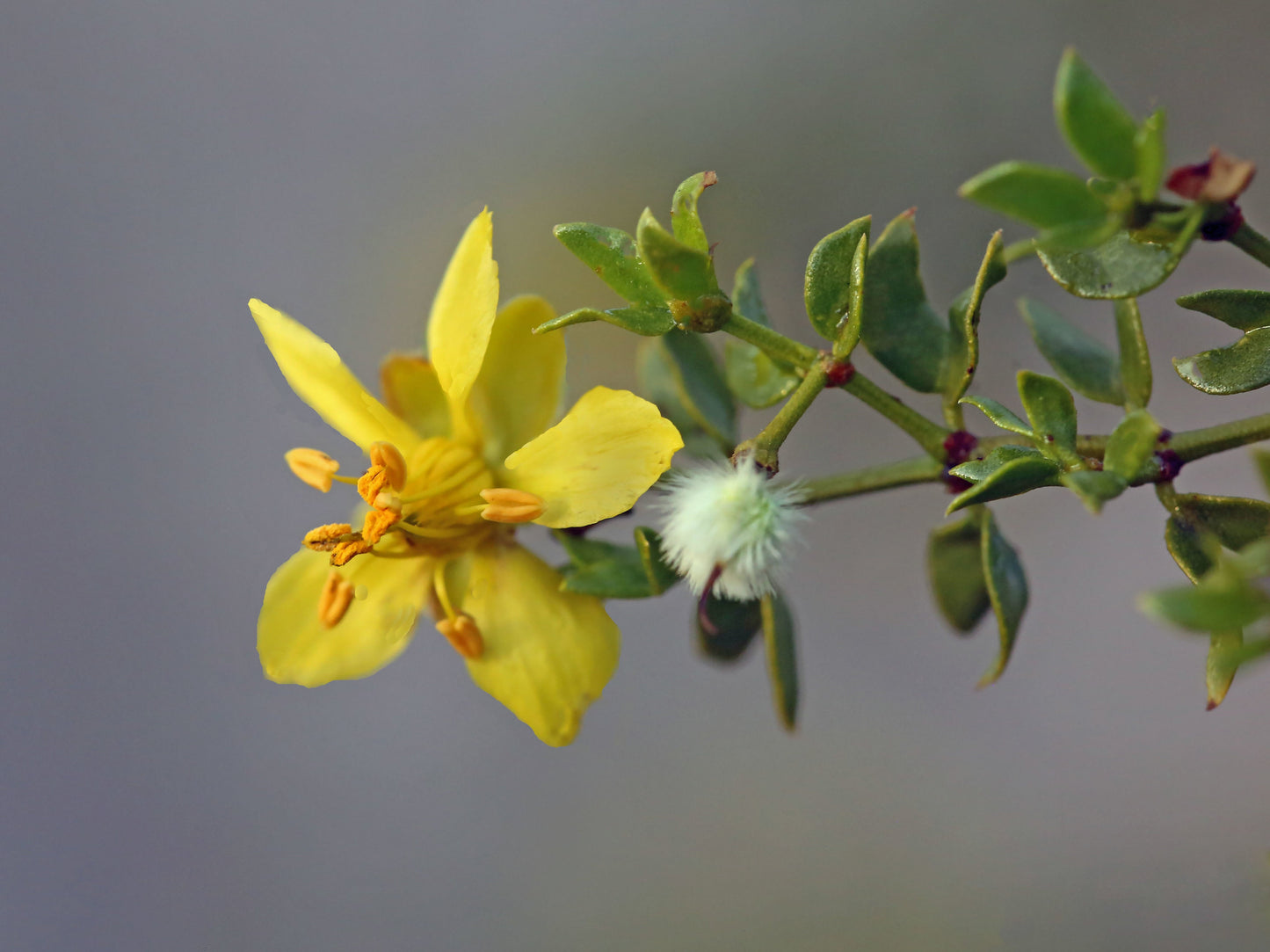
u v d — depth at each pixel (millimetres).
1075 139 147
